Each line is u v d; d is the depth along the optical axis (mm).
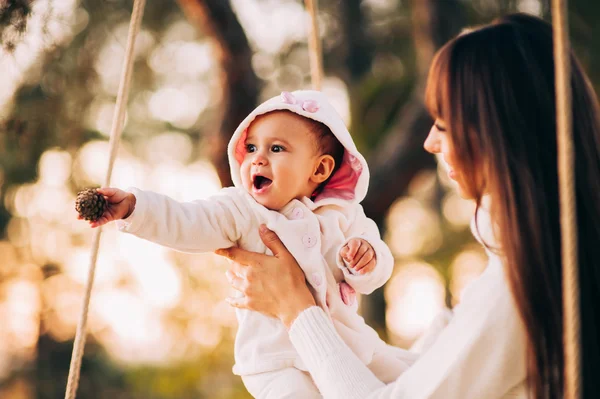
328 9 6215
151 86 5488
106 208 1364
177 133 6074
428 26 4656
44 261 5785
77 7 4141
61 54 3484
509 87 1274
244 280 1503
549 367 1189
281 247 1503
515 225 1218
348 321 1533
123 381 6527
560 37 1086
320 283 1495
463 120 1299
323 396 1380
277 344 1485
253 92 3986
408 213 7141
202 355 5305
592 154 1278
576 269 1065
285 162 1519
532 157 1240
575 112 1294
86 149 5047
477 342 1227
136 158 5938
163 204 1427
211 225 1491
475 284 1293
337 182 1643
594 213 1240
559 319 1190
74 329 6332
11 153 4023
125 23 4805
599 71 4727
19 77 2443
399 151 4586
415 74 5477
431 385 1246
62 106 3906
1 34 2076
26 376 6336
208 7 3855
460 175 1340
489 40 1321
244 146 1587
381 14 6242
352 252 1500
